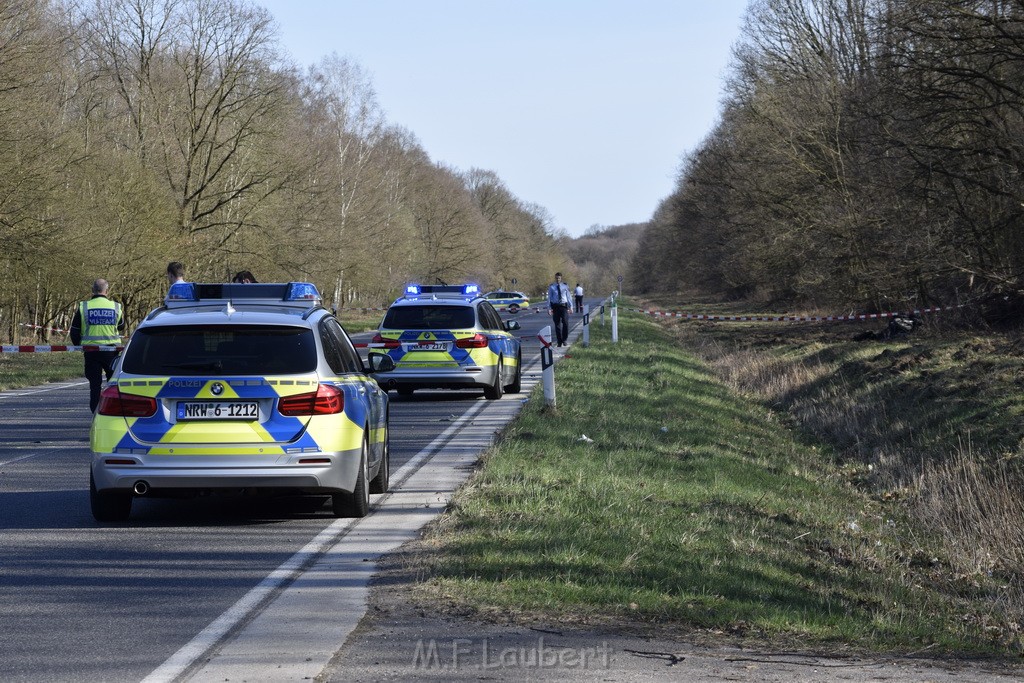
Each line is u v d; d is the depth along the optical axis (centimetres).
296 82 9275
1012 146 4934
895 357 4316
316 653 1080
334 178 10144
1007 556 2083
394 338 3738
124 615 1226
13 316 8156
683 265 16200
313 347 1748
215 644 1114
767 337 7238
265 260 9019
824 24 8131
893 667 1091
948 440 2961
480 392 4128
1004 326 5119
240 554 1545
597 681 996
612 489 2017
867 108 5606
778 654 1116
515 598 1269
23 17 5944
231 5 8919
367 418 1845
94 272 6975
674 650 1106
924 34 4772
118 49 9012
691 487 2162
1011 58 4691
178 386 1686
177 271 2891
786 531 1944
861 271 6600
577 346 6253
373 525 1752
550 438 2617
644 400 3616
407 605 1258
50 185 6103
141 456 1672
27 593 1324
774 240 7938
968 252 5319
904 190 5309
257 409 1691
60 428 3111
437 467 2338
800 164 7356
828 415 3738
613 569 1421
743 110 8856
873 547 2009
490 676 1007
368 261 12400
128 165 8056
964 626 1498
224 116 9006
